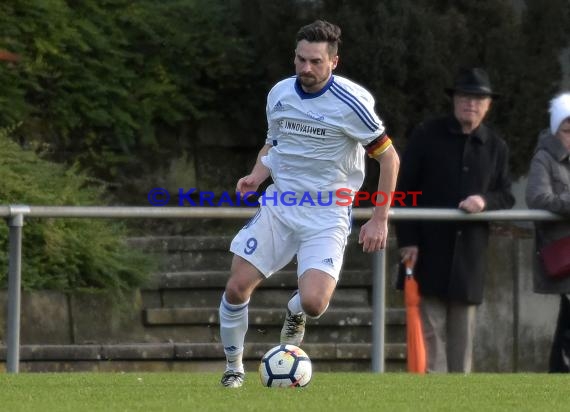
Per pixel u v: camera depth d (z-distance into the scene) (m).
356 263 48.47
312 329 45.41
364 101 25.34
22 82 49.97
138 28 53.22
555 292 35.44
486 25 49.31
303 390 25.72
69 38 50.88
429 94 48.12
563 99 35.97
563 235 35.50
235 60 53.25
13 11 50.22
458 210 35.03
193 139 54.12
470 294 35.66
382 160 25.77
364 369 44.31
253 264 25.64
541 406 23.22
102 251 44.75
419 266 35.94
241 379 26.50
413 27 47.81
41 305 42.97
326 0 48.84
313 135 25.45
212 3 55.16
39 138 50.75
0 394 24.92
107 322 44.00
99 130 52.25
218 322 44.94
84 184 51.31
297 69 25.17
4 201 43.72
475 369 45.34
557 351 35.72
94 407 22.28
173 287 46.12
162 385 27.34
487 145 36.25
